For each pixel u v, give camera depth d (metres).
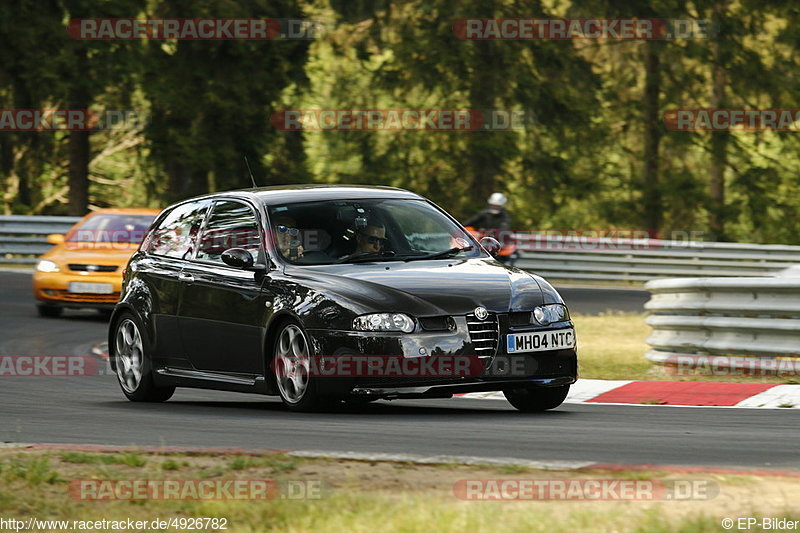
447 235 33.75
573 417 30.42
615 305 77.06
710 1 124.62
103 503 20.02
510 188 125.06
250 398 37.22
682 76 126.81
